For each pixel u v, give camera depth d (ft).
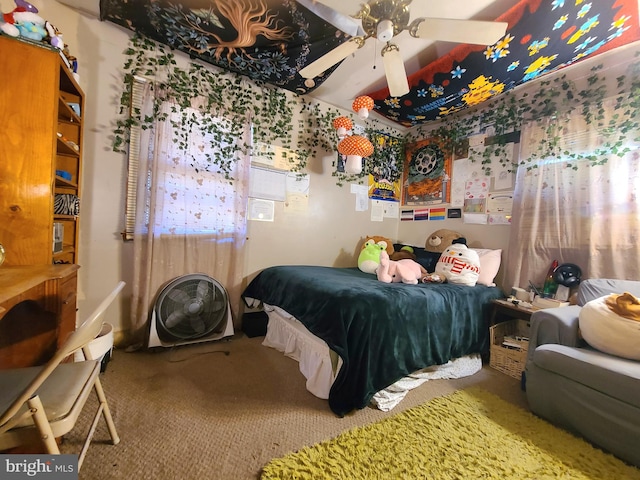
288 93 9.46
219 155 8.09
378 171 11.82
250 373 6.35
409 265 8.39
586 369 4.50
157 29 6.41
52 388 3.19
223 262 8.32
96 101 6.67
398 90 6.24
